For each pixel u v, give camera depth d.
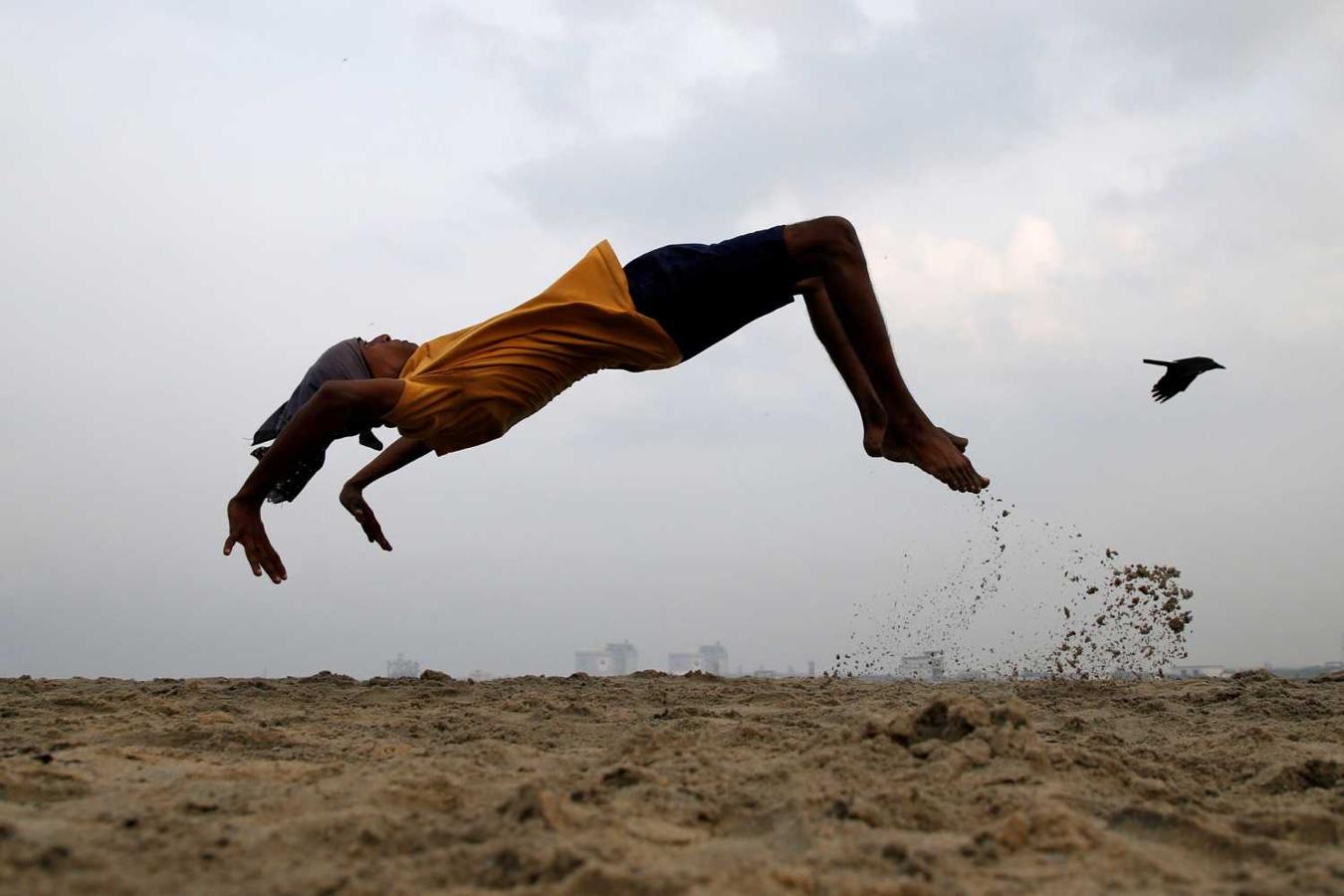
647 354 5.00
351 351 5.32
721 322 4.98
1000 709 3.45
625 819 2.65
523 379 4.93
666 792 2.89
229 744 3.91
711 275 4.86
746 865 2.28
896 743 3.40
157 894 2.05
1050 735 4.38
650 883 2.11
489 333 4.91
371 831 2.45
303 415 4.85
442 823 2.58
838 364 5.23
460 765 3.35
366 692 5.91
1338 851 2.57
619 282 4.90
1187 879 2.27
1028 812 2.64
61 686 6.37
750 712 5.08
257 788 2.98
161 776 3.25
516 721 4.82
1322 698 5.61
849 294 4.86
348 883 2.12
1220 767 3.73
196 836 2.46
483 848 2.31
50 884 2.04
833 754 3.23
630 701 5.73
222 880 2.16
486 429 5.04
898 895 2.10
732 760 3.46
